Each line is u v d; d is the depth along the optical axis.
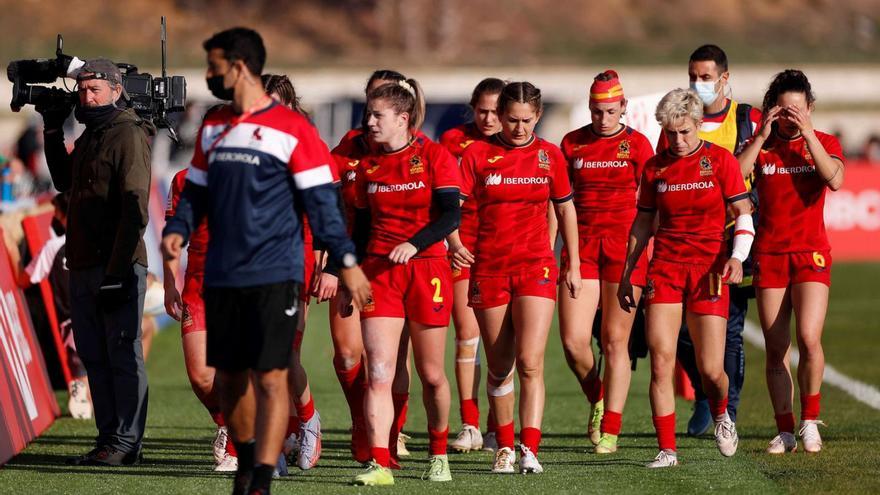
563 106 129.62
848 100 152.50
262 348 20.52
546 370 46.66
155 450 30.55
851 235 90.06
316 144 20.75
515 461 28.50
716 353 26.98
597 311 33.28
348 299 25.36
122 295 27.44
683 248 26.97
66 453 30.03
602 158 30.39
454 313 30.64
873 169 90.12
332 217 20.62
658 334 27.17
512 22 170.88
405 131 25.03
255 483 20.67
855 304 66.31
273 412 20.80
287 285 20.69
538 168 26.06
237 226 20.53
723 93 31.50
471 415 30.78
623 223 30.36
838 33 174.62
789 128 28.66
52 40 160.75
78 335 28.25
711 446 30.64
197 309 26.67
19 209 45.31
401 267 25.02
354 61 154.62
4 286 33.69
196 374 26.58
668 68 156.00
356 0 171.75
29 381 33.94
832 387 41.25
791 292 29.12
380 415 25.00
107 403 28.33
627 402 39.22
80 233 27.81
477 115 31.20
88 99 27.47
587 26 170.75
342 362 27.48
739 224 26.42
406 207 24.91
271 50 161.50
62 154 29.19
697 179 26.67
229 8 171.75
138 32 164.25
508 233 26.03
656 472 26.59
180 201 21.12
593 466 27.59
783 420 29.30
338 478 25.95
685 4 178.00
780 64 161.12
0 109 139.75
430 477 25.48
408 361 27.88
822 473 26.20
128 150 27.27
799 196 28.72
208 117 21.11
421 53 162.88
